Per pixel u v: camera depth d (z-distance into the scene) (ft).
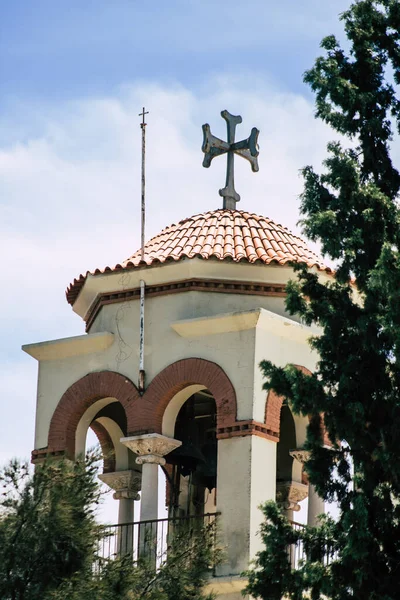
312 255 125.59
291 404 103.04
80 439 121.29
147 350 119.44
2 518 95.91
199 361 116.88
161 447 116.88
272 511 104.68
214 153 129.49
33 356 123.75
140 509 115.75
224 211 128.77
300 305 105.81
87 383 120.98
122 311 121.08
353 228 106.11
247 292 119.24
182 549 104.68
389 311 100.94
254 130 129.70
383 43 111.75
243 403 114.73
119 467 124.26
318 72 109.40
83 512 98.37
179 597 101.19
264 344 116.37
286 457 123.44
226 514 112.78
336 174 106.93
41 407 122.52
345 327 104.42
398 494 102.06
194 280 119.03
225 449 114.32
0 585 94.32
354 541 99.45
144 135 124.16
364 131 109.09
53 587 94.94
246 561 110.93
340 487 103.71
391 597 99.19
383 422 101.96
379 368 103.40
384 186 109.09
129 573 98.07
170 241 125.08
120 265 120.78
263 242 124.16
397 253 100.37
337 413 101.96
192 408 121.08
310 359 118.93
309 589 102.94
